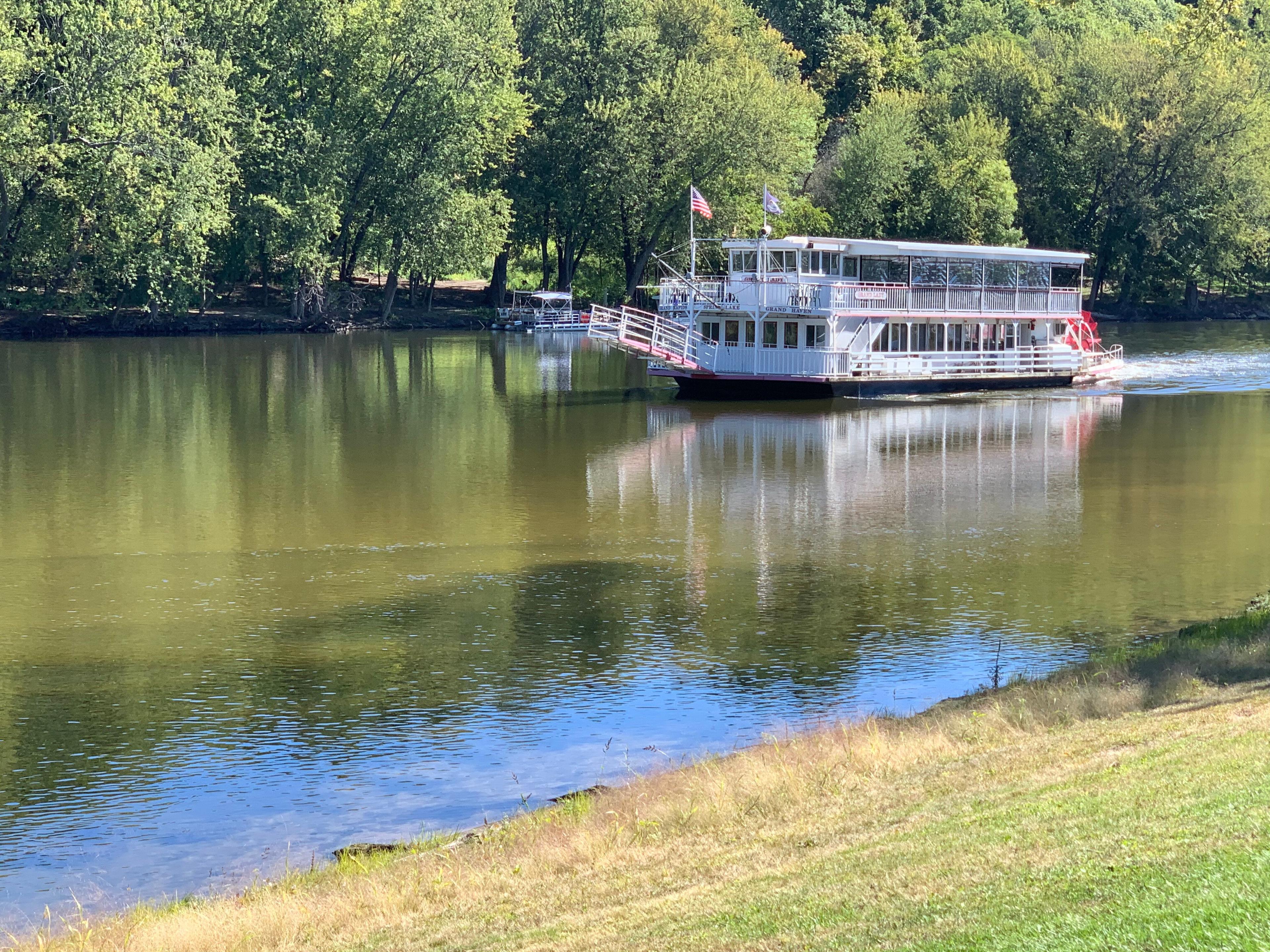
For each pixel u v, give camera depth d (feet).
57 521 132.87
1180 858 41.11
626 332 246.47
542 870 55.01
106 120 305.12
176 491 148.46
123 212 310.45
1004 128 431.84
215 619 100.83
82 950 51.42
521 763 74.43
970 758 62.64
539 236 443.32
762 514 140.87
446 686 86.74
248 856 63.31
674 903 47.88
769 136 394.32
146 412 212.84
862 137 422.41
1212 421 213.25
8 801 69.41
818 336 233.14
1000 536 130.31
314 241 348.59
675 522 136.05
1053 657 92.12
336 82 366.84
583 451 181.06
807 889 46.34
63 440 183.52
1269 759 51.24
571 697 84.99
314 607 104.47
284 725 79.97
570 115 399.65
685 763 72.28
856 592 109.70
